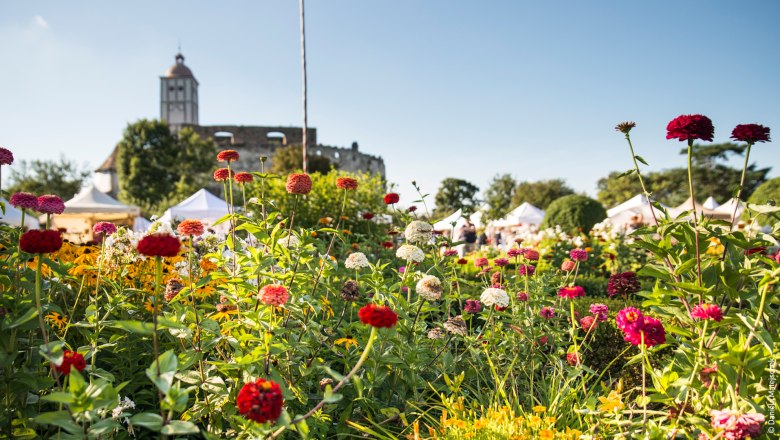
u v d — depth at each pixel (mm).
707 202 17219
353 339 2447
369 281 2717
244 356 1914
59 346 1504
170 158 38375
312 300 2344
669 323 2264
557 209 15852
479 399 2617
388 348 2580
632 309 1905
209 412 2025
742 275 2047
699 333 2074
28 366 1930
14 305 1862
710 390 1890
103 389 1430
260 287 2236
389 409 2309
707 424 1740
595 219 15344
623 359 3346
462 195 40406
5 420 1777
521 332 2971
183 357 2006
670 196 42344
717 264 2062
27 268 2152
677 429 1836
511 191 44188
